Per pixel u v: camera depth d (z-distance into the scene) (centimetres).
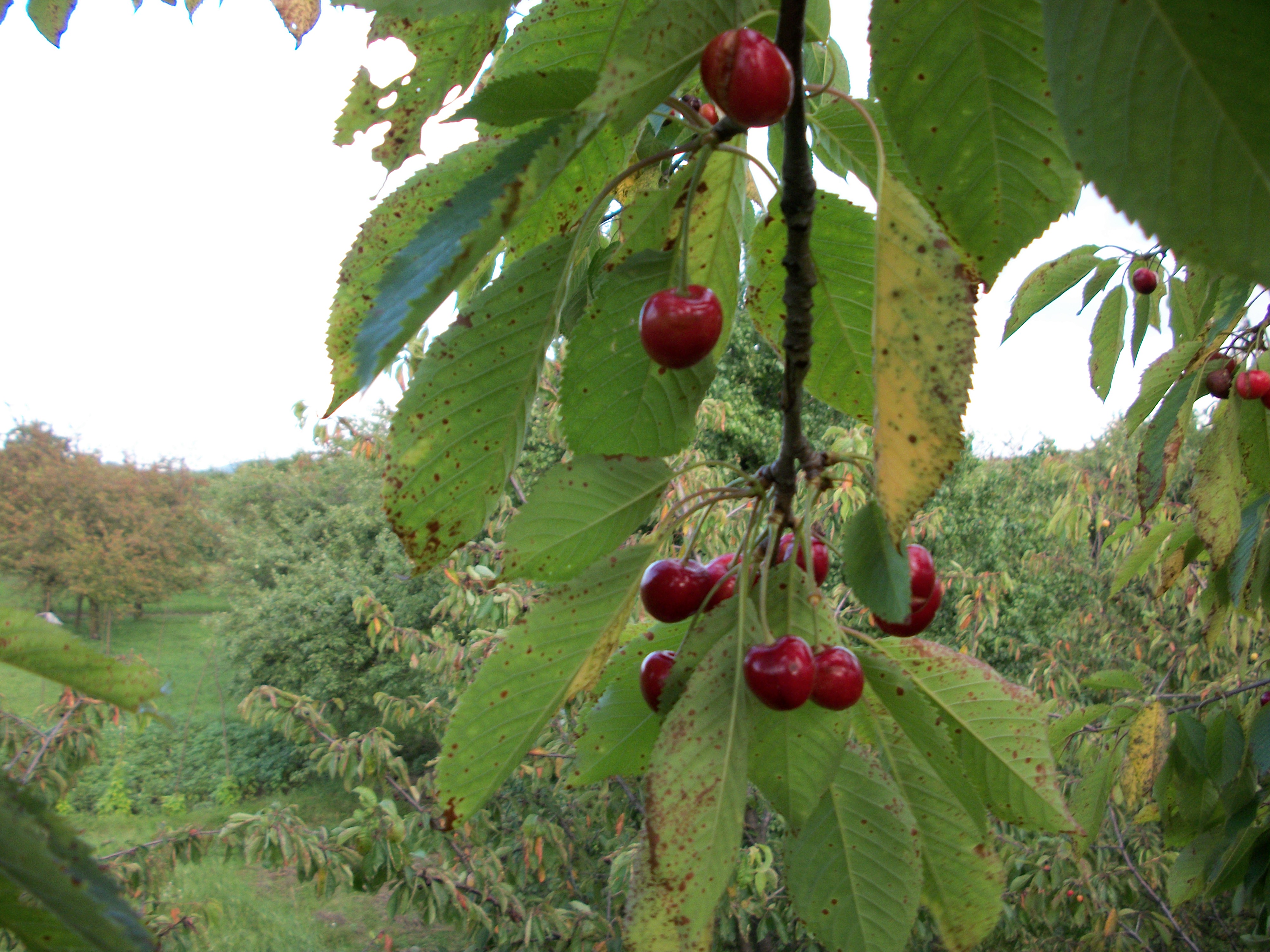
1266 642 432
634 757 104
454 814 91
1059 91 41
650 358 89
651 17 58
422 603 1365
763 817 536
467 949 539
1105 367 284
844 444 498
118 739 1418
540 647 93
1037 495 1310
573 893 518
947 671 100
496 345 83
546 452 792
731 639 86
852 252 94
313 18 134
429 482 87
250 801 1312
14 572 1934
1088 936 504
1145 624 822
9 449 2064
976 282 75
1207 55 38
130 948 45
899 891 91
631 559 96
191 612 2744
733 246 100
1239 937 589
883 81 66
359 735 485
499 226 51
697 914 74
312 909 859
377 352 48
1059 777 97
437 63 89
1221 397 236
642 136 123
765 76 59
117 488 2127
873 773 94
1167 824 290
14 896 48
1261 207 39
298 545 1686
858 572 84
